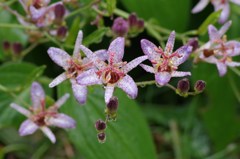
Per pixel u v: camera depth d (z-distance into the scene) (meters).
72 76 0.25
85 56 0.26
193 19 0.39
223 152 0.39
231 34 0.36
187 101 0.42
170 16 0.35
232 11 0.36
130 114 0.31
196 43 0.28
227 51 0.29
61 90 0.29
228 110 0.38
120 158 0.30
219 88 0.37
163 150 0.41
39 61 0.39
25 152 0.40
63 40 0.30
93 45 0.38
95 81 0.24
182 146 0.40
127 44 0.31
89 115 0.30
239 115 0.39
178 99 0.42
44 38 0.34
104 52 0.24
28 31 0.33
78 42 0.25
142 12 0.35
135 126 0.31
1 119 0.33
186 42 0.31
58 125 0.28
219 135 0.38
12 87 0.33
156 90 0.41
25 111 0.28
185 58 0.24
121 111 0.30
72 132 0.30
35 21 0.30
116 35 0.29
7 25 0.31
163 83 0.24
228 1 0.33
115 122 0.30
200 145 0.41
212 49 0.29
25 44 0.35
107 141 0.30
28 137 0.40
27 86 0.30
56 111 0.28
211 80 0.36
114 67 0.24
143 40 0.24
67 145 0.40
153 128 0.42
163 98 0.42
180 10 0.35
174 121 0.41
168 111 0.42
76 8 0.31
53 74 0.40
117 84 0.24
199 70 0.36
